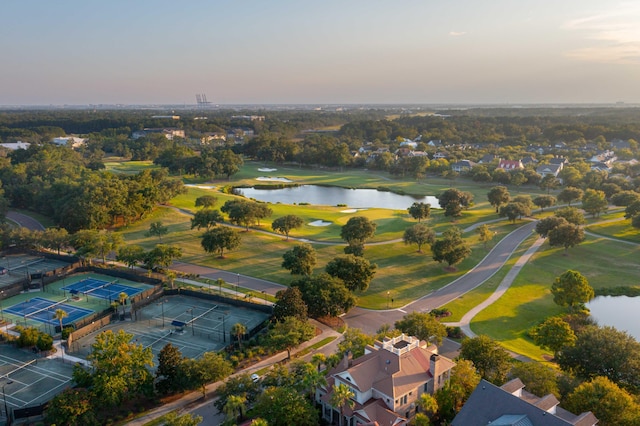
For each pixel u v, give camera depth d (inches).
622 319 4877.0
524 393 3006.9
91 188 7869.1
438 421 3038.9
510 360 3794.3
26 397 3427.7
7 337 4254.4
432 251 6195.9
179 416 2906.0
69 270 5979.3
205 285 5511.8
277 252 6614.2
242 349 4052.7
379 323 4621.1
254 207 7514.8
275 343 3754.9
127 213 7618.1
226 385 3211.1
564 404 3006.9
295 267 5359.3
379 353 3253.0
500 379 3351.4
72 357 3993.6
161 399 3459.6
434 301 5147.6
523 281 5738.2
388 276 5826.8
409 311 4896.7
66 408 2987.2
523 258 6505.9
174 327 4503.0
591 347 3531.0
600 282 5748.0
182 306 5002.5
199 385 3356.3
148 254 5698.8
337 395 2751.0
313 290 4554.6
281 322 4234.7
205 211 7185.0
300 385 3139.8
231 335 4237.2
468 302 5128.0
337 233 7490.2
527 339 4384.8
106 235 6368.1
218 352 3996.1
